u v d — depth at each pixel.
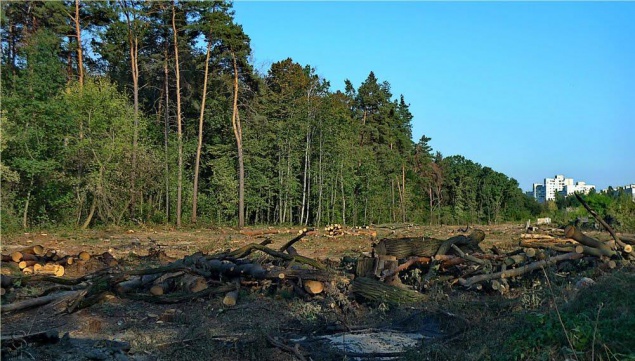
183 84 44.19
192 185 45.69
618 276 8.52
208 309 10.22
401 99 80.00
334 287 10.63
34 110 28.34
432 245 12.30
